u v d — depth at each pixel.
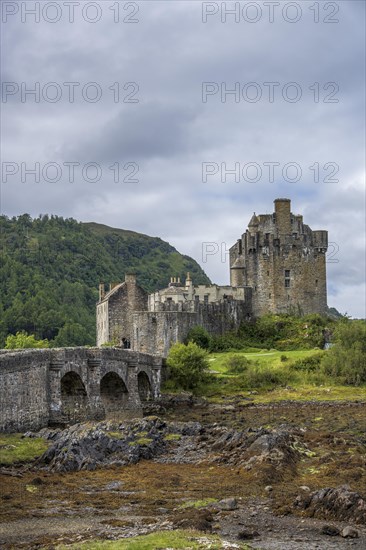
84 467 61.25
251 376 130.75
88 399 92.94
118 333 168.25
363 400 115.50
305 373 132.88
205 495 51.88
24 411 77.50
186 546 38.84
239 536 41.97
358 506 45.47
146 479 57.31
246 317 173.25
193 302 162.62
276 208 176.75
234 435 70.75
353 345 133.50
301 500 48.06
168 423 80.50
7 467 61.31
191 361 128.88
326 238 178.62
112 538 41.62
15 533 43.09
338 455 64.06
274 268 175.12
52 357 84.88
